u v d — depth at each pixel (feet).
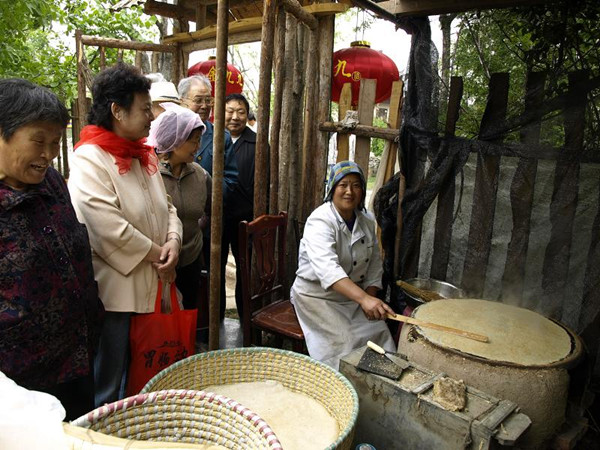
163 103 9.59
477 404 5.01
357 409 4.87
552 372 5.29
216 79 6.45
